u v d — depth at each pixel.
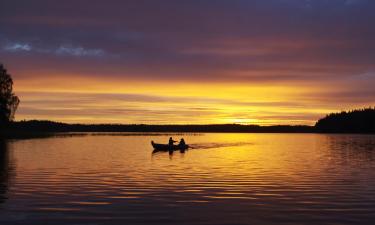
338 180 25.20
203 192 20.69
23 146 61.47
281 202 18.28
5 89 80.31
